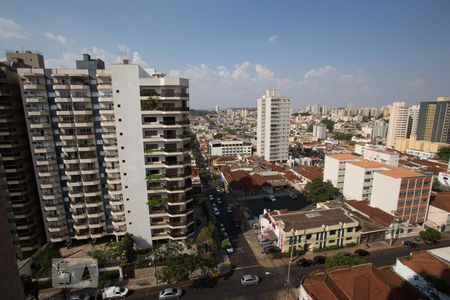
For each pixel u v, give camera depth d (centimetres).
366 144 18688
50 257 5572
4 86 5462
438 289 4438
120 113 5709
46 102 5728
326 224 6694
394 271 5172
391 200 7744
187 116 6181
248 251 6631
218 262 5859
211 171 15125
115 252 5606
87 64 5962
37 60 6794
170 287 5319
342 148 19662
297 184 11469
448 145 18075
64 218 6350
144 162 6019
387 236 7162
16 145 5750
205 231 6481
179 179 6097
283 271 5831
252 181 11206
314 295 4144
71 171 6041
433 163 14538
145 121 5872
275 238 6706
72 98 5694
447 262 5125
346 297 4134
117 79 5566
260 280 5525
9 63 6325
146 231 6375
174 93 5794
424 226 7875
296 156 18638
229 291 5206
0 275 1354
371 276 4597
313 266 5997
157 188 6181
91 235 6375
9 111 5594
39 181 6025
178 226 6266
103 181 6309
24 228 6006
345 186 10025
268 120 15925
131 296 5109
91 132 6003
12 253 1454
